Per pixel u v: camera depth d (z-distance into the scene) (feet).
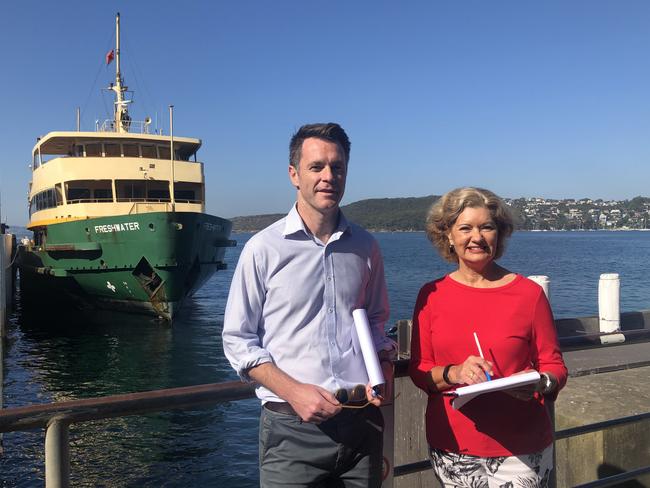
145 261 58.75
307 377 6.61
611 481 9.94
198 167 69.72
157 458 27.17
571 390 17.17
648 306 85.92
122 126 80.07
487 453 7.09
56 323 68.54
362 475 6.85
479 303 7.26
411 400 13.09
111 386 42.27
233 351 6.57
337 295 6.75
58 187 66.28
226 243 71.67
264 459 6.90
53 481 5.94
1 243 61.62
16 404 37.99
